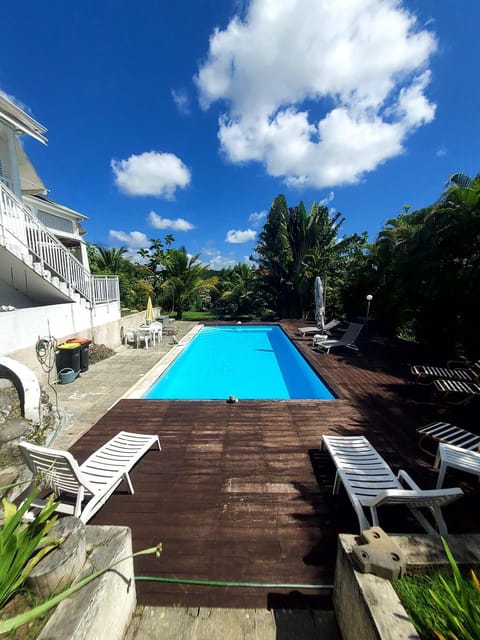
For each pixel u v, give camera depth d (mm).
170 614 2129
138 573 2404
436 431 4051
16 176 8047
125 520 2918
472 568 1836
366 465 3287
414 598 1691
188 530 2801
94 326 9453
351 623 1810
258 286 21859
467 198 8008
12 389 4770
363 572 1780
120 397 6172
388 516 2922
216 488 3369
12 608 1598
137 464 3828
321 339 11250
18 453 3703
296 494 3273
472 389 5777
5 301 7746
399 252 10328
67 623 1452
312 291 18844
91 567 1773
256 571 2414
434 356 9648
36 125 8211
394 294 12586
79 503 2764
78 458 4012
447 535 2014
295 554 2562
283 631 2033
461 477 3572
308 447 4227
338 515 2975
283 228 19844
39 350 6719
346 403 5809
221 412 5375
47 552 1731
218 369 9695
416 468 3758
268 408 5559
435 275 8820
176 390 7965
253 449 4172
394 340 11992
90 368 8227
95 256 21406
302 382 8477
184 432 4656
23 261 6664
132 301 19641
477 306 8266
